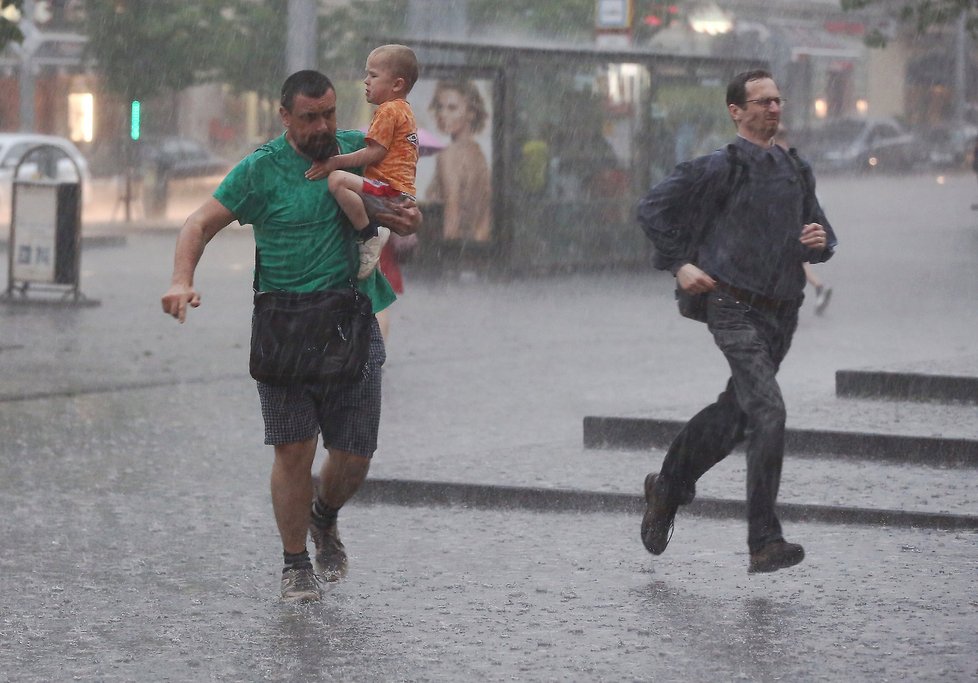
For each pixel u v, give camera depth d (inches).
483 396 1058.7
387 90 560.1
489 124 2012.8
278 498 566.9
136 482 789.2
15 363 1216.8
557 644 514.9
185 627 538.3
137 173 3280.0
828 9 5364.2
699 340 1355.8
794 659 496.7
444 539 663.8
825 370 1144.8
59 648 514.9
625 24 2127.2
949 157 4589.1
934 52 5546.3
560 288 1843.0
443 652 507.5
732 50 4877.0
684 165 578.9
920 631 524.7
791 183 578.2
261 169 545.3
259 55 3238.2
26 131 3986.2
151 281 1929.1
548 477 742.5
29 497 751.1
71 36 4087.1
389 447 876.0
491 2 3449.8
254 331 552.7
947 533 657.0
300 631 532.1
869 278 1870.1
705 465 599.5
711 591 577.0
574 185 2084.2
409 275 1996.8
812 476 738.8
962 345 1290.6
